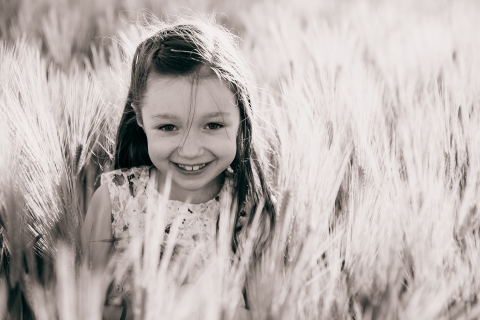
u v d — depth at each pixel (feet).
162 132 5.72
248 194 6.44
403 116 8.62
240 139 6.26
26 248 5.15
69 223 5.59
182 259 6.13
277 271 4.61
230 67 5.68
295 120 6.84
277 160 7.34
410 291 4.90
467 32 15.90
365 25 16.63
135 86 5.92
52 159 6.30
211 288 4.21
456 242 5.90
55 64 11.57
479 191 6.42
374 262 5.28
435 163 6.54
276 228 4.89
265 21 17.54
